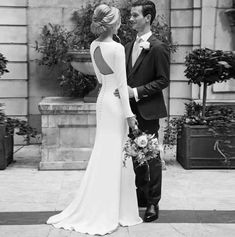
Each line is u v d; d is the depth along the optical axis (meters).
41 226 4.78
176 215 5.14
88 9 9.12
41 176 6.80
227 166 7.27
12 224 4.85
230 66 7.09
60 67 9.39
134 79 4.99
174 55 9.37
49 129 7.12
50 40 9.12
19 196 5.85
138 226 4.77
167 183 6.46
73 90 9.25
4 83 9.23
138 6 4.96
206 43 9.12
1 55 7.48
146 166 4.94
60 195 5.89
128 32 8.86
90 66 7.20
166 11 9.37
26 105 9.34
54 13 9.29
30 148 9.04
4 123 7.42
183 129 7.40
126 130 4.84
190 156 7.23
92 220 4.68
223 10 9.09
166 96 9.48
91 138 7.18
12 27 9.17
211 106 8.05
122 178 4.83
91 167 4.81
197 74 7.22
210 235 4.54
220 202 5.64
